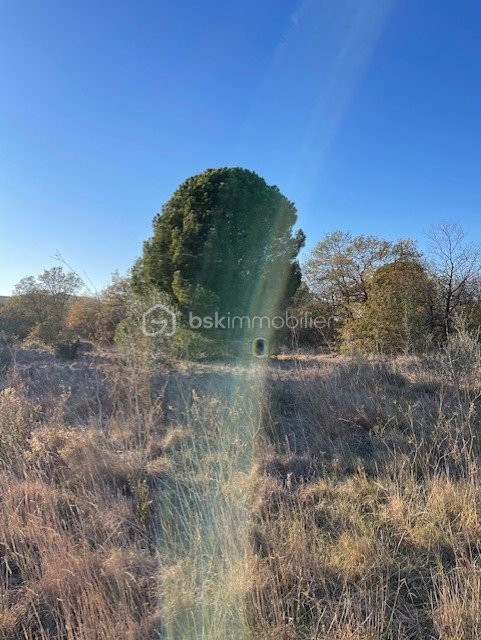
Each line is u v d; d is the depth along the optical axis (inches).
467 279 548.4
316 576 101.7
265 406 198.4
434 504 124.3
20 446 159.6
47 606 97.3
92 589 93.4
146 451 161.9
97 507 124.3
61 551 104.7
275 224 401.1
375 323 426.3
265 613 91.7
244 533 113.1
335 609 91.7
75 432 171.3
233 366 311.3
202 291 367.9
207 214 381.4
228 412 184.2
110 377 230.5
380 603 93.8
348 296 903.1
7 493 132.2
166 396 213.8
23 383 226.5
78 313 586.2
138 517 125.6
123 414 186.2
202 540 112.5
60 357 319.6
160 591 97.1
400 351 402.9
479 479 136.3
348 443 173.6
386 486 137.7
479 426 173.8
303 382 232.2
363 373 244.1
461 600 92.4
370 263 896.3
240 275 387.2
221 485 136.7
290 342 464.8
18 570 110.0
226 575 99.9
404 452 159.5
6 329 778.2
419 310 456.4
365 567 103.8
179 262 381.7
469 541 110.8
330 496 135.9
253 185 400.5
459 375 205.0
